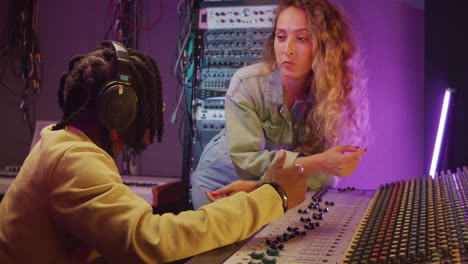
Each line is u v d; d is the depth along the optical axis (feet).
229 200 3.68
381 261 2.91
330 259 3.34
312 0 6.01
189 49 10.00
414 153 10.11
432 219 3.67
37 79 13.08
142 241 3.13
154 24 12.17
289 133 6.56
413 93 10.11
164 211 10.55
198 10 9.96
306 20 5.96
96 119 3.67
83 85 3.63
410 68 10.12
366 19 10.34
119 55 3.59
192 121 9.92
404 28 10.14
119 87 3.51
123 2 12.28
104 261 3.76
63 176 3.24
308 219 4.52
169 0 12.06
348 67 6.30
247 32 9.69
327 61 5.98
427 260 2.80
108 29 12.60
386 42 10.24
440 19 8.43
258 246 3.73
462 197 4.22
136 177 11.43
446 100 7.13
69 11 12.89
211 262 3.32
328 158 5.47
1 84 13.28
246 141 6.03
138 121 3.81
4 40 13.20
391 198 5.00
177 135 12.10
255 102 6.34
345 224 4.40
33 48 13.03
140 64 3.76
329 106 6.04
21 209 3.38
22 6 13.01
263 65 6.47
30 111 13.19
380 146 10.30
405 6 10.11
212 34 9.88
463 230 3.10
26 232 3.36
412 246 2.99
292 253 3.50
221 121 9.78
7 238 3.39
